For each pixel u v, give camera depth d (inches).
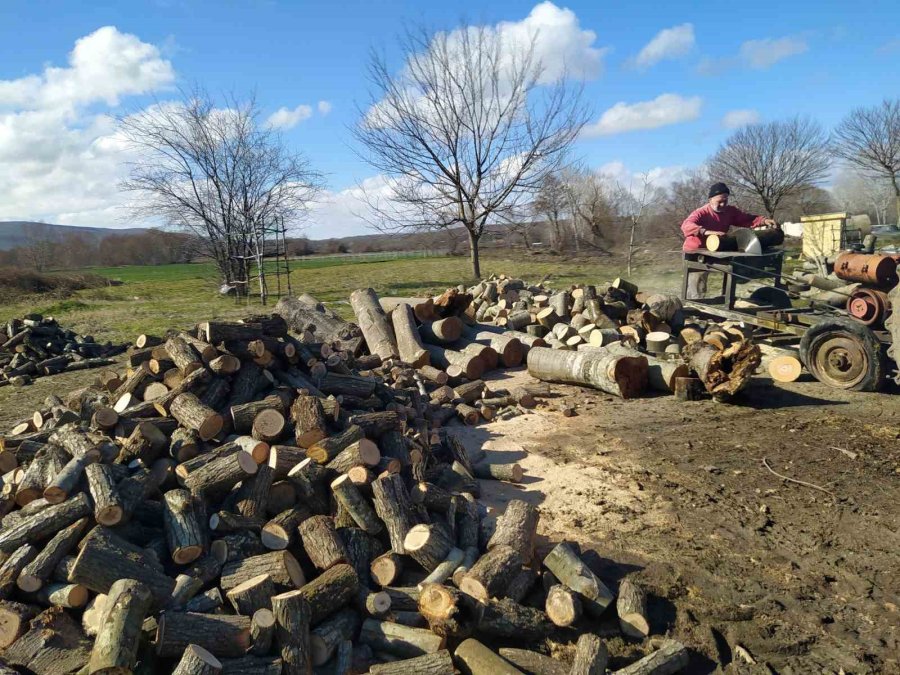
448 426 318.0
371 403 274.7
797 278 425.1
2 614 147.0
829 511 211.3
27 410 384.8
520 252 1788.9
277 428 210.7
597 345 400.2
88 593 152.8
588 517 214.8
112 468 183.0
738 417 309.0
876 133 1563.7
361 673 146.4
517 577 168.7
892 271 353.1
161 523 177.5
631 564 184.9
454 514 197.3
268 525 177.0
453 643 151.7
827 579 175.2
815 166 1540.4
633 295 468.8
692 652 151.8
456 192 1093.8
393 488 187.8
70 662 138.4
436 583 157.2
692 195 1688.0
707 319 448.8
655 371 357.4
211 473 184.9
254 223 1119.6
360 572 171.9
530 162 1053.2
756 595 169.5
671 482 238.4
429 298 451.8
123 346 584.1
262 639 140.9
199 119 1106.7
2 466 204.1
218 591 157.4
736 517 210.4
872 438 272.1
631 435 291.0
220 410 234.1
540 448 281.4
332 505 190.9
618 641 155.9
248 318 275.7
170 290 1284.4
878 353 326.3
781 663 147.1
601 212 1776.6
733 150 1600.6
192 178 1137.4
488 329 448.1
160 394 237.8
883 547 188.5
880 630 154.7
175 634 136.6
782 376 360.8
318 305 503.2
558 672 141.7
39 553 159.0
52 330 561.9
